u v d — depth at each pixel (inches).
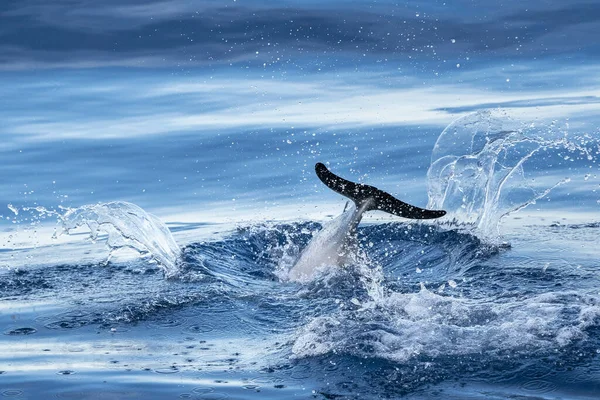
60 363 978.7
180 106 2640.3
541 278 1240.2
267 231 1638.8
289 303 1198.9
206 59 3080.7
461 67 2920.8
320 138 2269.9
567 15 3395.7
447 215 1644.9
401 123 2356.1
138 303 1205.7
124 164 2145.7
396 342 979.9
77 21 3390.7
